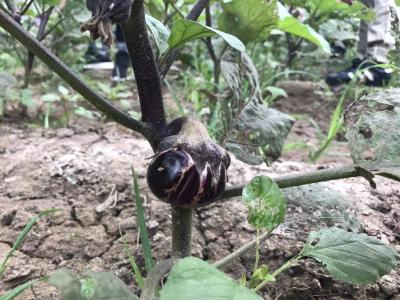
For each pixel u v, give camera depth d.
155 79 0.28
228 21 0.45
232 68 0.38
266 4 0.43
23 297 0.36
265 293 0.37
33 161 0.55
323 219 0.36
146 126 0.28
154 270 0.26
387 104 0.31
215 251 0.40
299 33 0.56
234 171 0.53
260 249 0.39
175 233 0.30
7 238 0.42
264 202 0.27
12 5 0.37
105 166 0.53
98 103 0.27
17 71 0.98
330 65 1.04
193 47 1.08
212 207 0.44
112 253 0.40
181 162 0.26
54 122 0.77
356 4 0.77
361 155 0.30
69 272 0.25
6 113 0.77
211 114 0.72
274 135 0.38
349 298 0.36
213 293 0.20
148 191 0.48
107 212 0.45
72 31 0.85
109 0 0.23
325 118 0.93
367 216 0.45
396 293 0.36
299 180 0.28
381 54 0.85
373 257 0.29
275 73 0.91
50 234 0.43
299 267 0.38
